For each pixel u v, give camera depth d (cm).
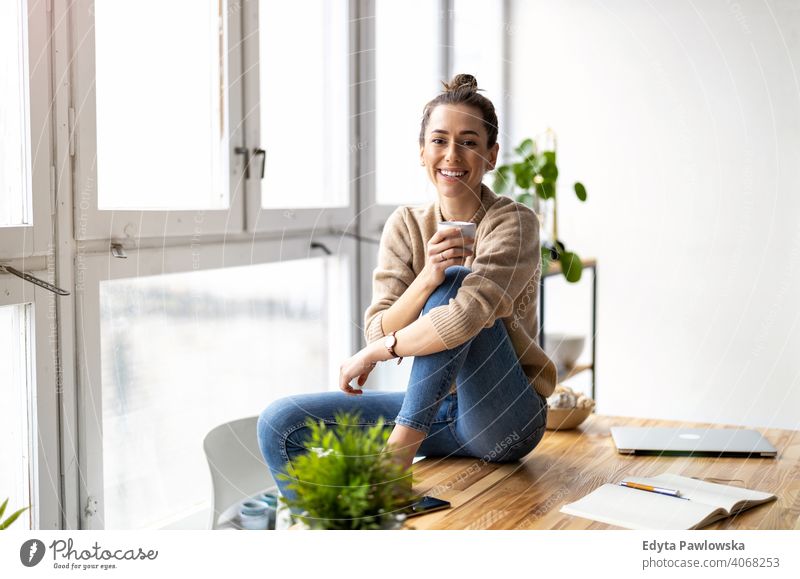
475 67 300
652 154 289
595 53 294
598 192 297
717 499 125
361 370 144
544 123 303
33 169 140
